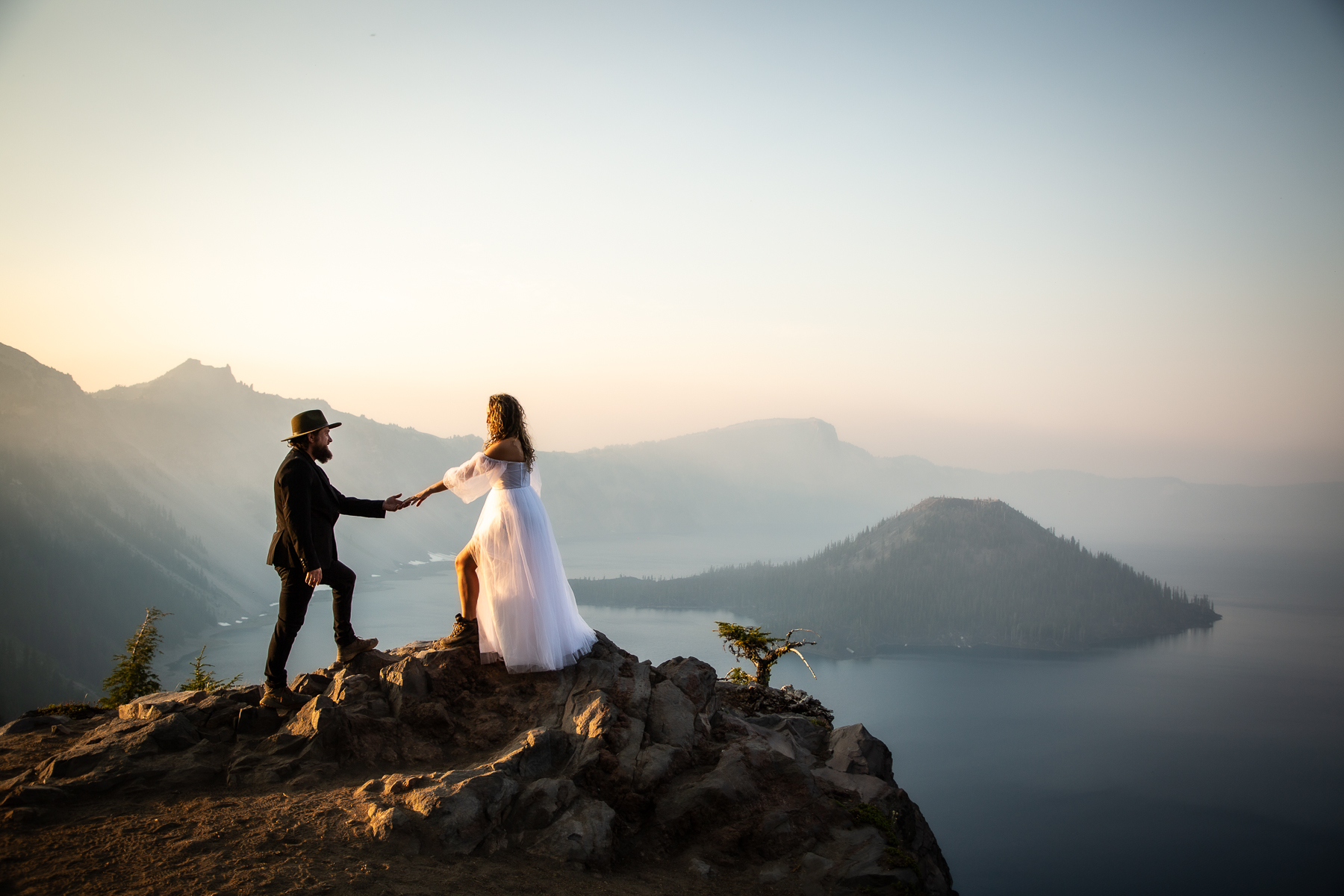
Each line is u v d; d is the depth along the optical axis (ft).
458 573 27.32
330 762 22.40
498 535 26.04
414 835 18.86
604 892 19.17
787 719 33.06
